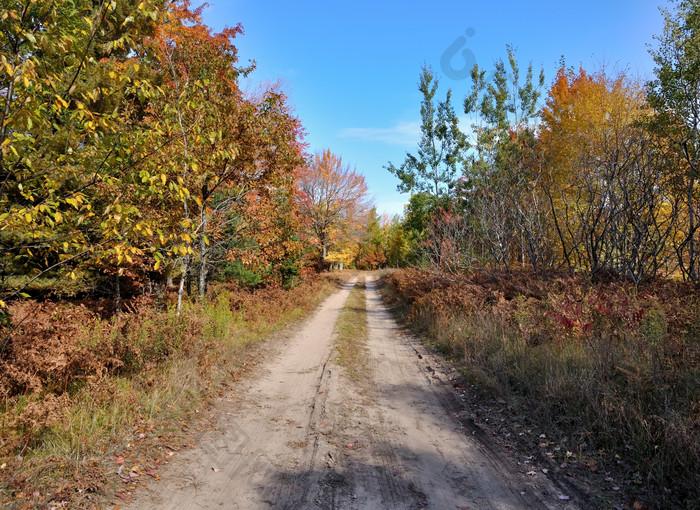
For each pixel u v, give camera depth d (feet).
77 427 14.62
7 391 14.60
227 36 37.63
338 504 12.10
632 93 56.29
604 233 38.09
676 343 18.25
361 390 24.02
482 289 43.45
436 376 27.09
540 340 25.98
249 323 40.52
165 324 23.80
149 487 12.34
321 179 134.92
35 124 13.44
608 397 16.22
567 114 64.18
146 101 31.35
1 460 11.94
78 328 19.94
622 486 12.82
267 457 15.10
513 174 55.01
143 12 14.03
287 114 36.24
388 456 15.52
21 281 27.48
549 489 13.04
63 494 11.17
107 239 15.51
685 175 34.45
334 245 148.05
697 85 34.37
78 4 14.66
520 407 19.70
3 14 11.58
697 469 12.14
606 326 24.41
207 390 21.31
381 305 79.87
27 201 21.48
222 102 31.07
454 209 69.21
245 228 36.63
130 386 18.62
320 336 41.81
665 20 35.53
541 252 49.47
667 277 37.73
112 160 15.07
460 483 13.51
